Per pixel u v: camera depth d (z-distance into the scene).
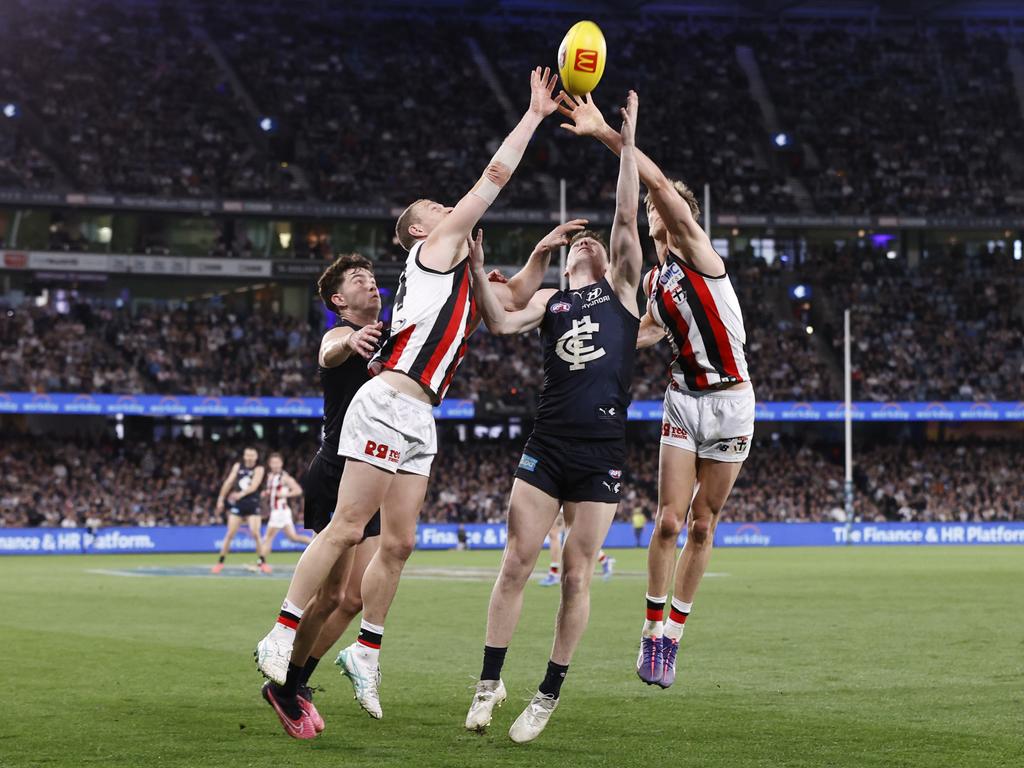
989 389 50.03
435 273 6.62
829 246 55.91
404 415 6.54
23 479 43.22
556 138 55.62
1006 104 60.06
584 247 7.22
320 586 7.01
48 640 11.85
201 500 43.91
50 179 47.59
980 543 46.12
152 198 47.56
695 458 7.81
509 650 11.08
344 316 7.54
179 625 13.51
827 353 51.75
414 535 6.82
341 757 6.14
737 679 9.07
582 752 6.28
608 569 24.06
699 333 7.59
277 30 58.75
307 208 49.25
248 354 47.81
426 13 61.75
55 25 54.16
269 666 6.25
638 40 61.12
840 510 47.78
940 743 6.48
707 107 58.44
